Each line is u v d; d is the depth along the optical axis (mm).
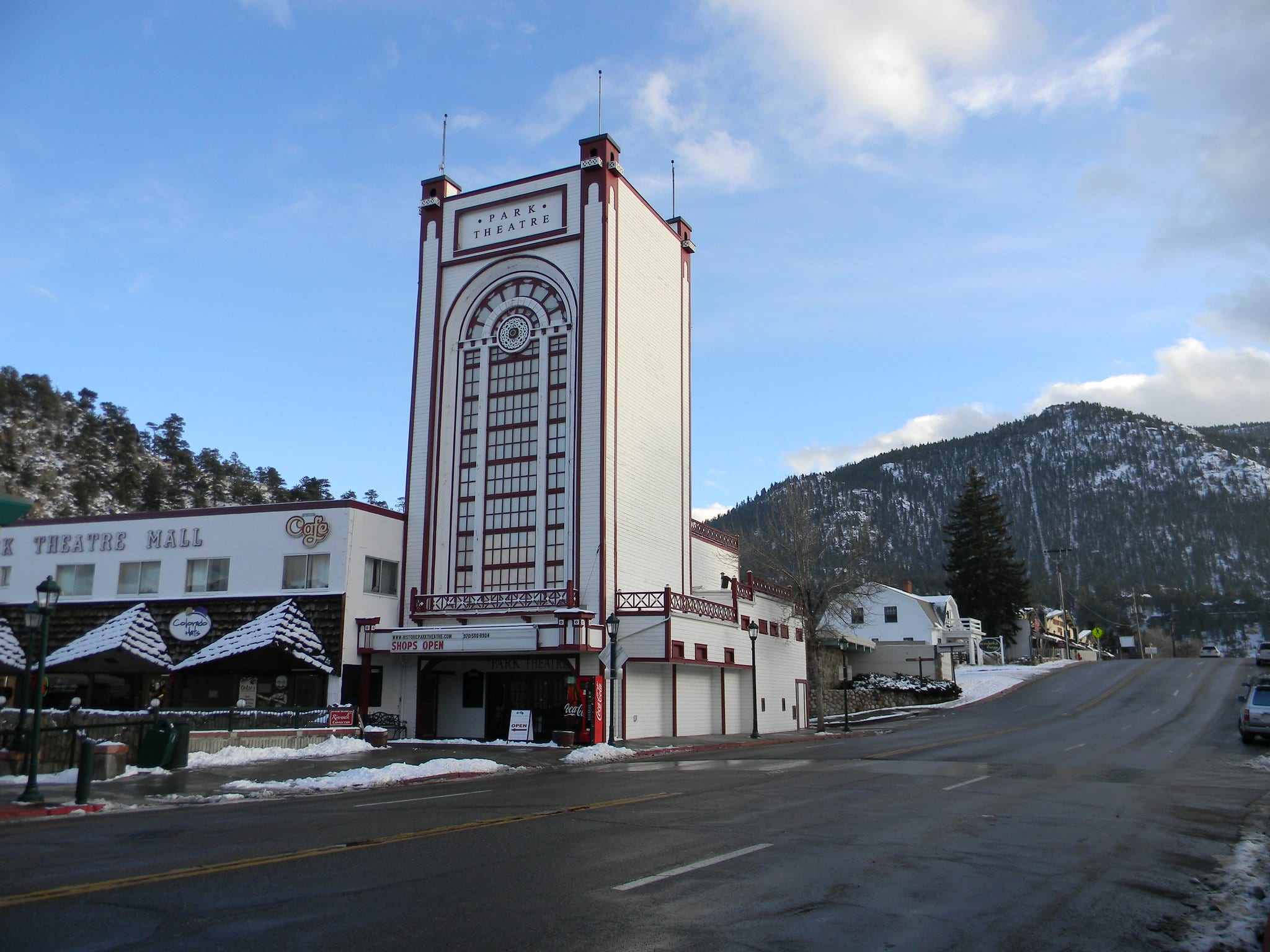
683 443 44562
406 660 36438
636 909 7680
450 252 41562
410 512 39125
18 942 6660
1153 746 29734
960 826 12430
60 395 129000
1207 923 7641
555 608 34625
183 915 7422
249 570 36688
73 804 15070
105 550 38969
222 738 25219
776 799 15406
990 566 98375
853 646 66125
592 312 38188
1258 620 198375
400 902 7867
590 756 26578
